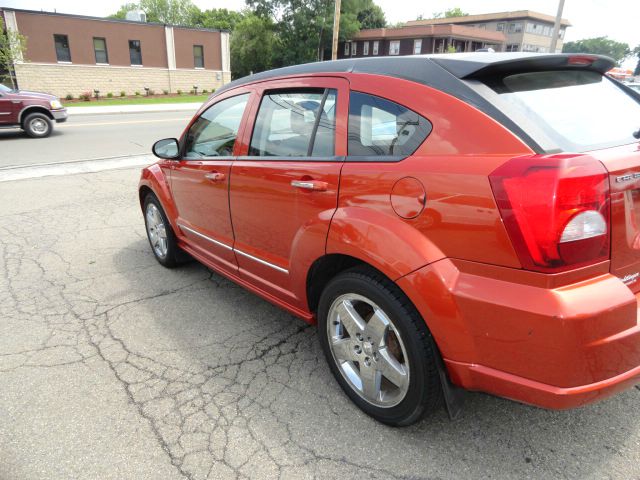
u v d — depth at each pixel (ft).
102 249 16.40
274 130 9.34
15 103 42.29
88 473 6.91
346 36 180.86
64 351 10.11
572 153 5.84
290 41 179.83
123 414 8.14
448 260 6.21
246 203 9.75
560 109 6.77
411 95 6.96
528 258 5.52
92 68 102.01
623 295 5.71
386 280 7.00
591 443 7.34
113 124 55.52
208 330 10.97
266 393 8.68
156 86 112.47
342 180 7.50
